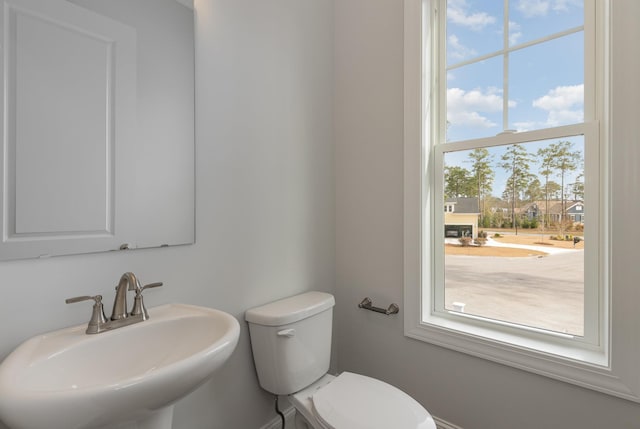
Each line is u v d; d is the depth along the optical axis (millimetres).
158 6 1065
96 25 932
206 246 1214
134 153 1013
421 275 1499
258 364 1321
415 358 1537
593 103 1162
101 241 947
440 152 1533
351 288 1768
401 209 1563
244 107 1341
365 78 1688
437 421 1465
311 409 1172
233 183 1304
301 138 1613
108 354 829
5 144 783
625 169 1026
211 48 1217
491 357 1301
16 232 801
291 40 1555
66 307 887
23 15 804
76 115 896
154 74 1057
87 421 561
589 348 1175
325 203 1762
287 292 1538
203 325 957
